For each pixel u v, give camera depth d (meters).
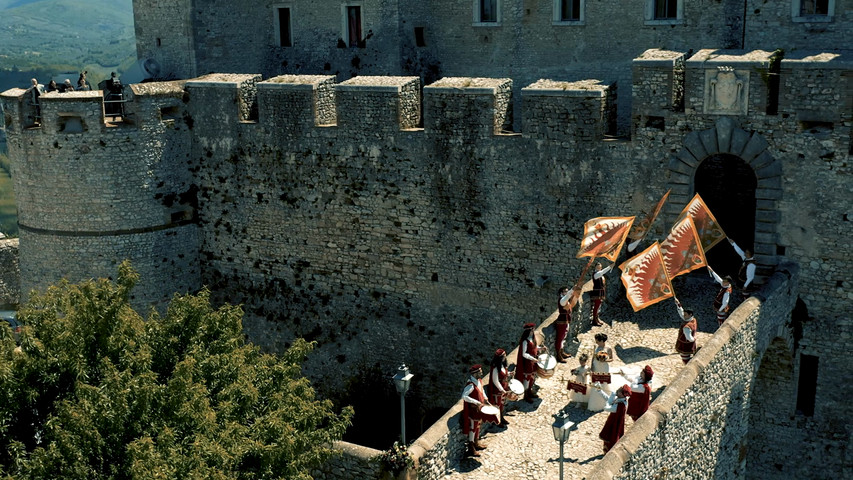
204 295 23.25
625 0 32.06
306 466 21.36
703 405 22.41
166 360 21.77
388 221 32.25
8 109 34.09
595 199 28.88
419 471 19.92
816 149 25.83
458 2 35.47
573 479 19.88
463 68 35.97
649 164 27.91
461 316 31.86
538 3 33.75
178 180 35.03
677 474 21.47
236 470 20.17
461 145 30.36
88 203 33.72
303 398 22.75
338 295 33.88
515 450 21.08
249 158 34.16
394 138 31.33
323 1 36.72
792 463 28.98
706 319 26.14
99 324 20.64
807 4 27.70
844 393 27.44
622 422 20.27
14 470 18.59
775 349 27.94
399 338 33.16
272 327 35.47
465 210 30.88
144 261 34.59
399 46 35.38
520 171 29.72
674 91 27.28
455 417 20.95
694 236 25.42
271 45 38.38
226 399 21.22
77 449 18.20
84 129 33.12
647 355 24.55
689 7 30.89
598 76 33.12
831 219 26.16
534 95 28.94
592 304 26.39
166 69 36.91
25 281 35.41
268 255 34.81
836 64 25.03
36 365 19.78
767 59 25.91
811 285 26.95
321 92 32.59
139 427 19.16
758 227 27.03
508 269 30.67
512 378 23.38
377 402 33.69
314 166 33.00
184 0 35.56
